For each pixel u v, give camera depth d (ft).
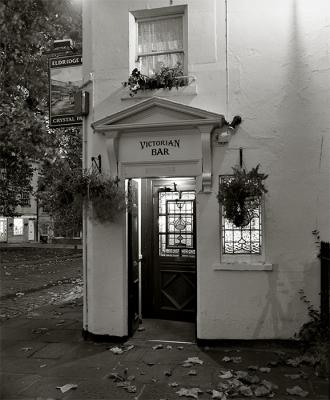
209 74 20.58
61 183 20.47
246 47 20.30
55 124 23.40
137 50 22.41
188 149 20.44
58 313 28.07
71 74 23.34
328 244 18.38
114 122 20.86
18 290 36.81
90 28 22.44
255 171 18.53
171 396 14.82
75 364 18.04
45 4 42.11
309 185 19.69
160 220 25.34
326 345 17.26
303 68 19.85
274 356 18.56
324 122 19.66
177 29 22.09
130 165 21.20
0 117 47.11
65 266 55.67
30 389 15.55
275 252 19.80
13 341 21.52
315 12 19.83
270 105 20.03
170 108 20.03
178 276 24.88
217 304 20.08
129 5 21.76
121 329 20.99
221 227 20.38
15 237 110.93
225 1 20.52
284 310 19.60
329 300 18.39
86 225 21.98
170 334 22.17
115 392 15.23
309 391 14.96
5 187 69.97
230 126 19.99
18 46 44.47
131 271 21.62
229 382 15.53
